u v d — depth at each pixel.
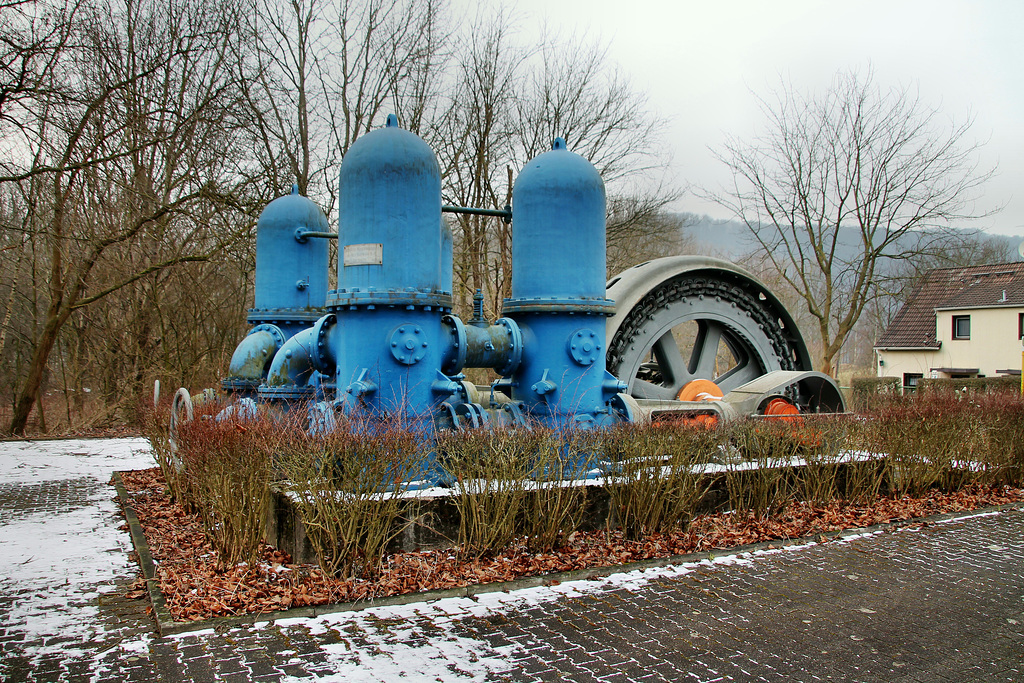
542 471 7.12
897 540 8.29
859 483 9.94
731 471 8.74
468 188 26.70
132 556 7.31
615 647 5.09
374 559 6.40
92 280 20.50
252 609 5.67
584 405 9.50
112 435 19.28
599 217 9.75
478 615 5.66
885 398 12.49
